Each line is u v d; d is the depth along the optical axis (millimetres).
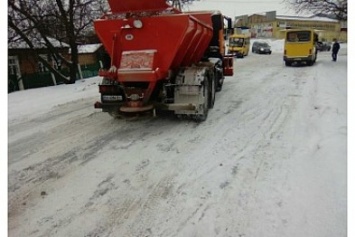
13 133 6711
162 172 4461
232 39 31188
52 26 16172
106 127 6801
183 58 6789
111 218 3428
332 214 3324
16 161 5074
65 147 5645
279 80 12875
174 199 3746
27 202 3812
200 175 4324
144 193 3906
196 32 6586
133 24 5832
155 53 5867
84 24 16906
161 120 7121
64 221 3406
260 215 3369
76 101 10234
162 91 6254
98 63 22609
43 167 4801
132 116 6141
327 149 4957
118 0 5836
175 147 5406
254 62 23906
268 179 4133
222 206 3561
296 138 5629
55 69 17469
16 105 10094
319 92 9648
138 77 5754
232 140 5656
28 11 14953
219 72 10039
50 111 8820
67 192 4012
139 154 5152
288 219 3277
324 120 6582
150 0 5711
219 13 9430
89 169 4656
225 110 7848
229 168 4508
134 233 3168
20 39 16016
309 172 4270
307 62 19547
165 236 3104
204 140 5703
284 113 7363
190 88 6344
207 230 3166
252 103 8562
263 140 5598
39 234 3203
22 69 20062
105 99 6289
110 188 4066
